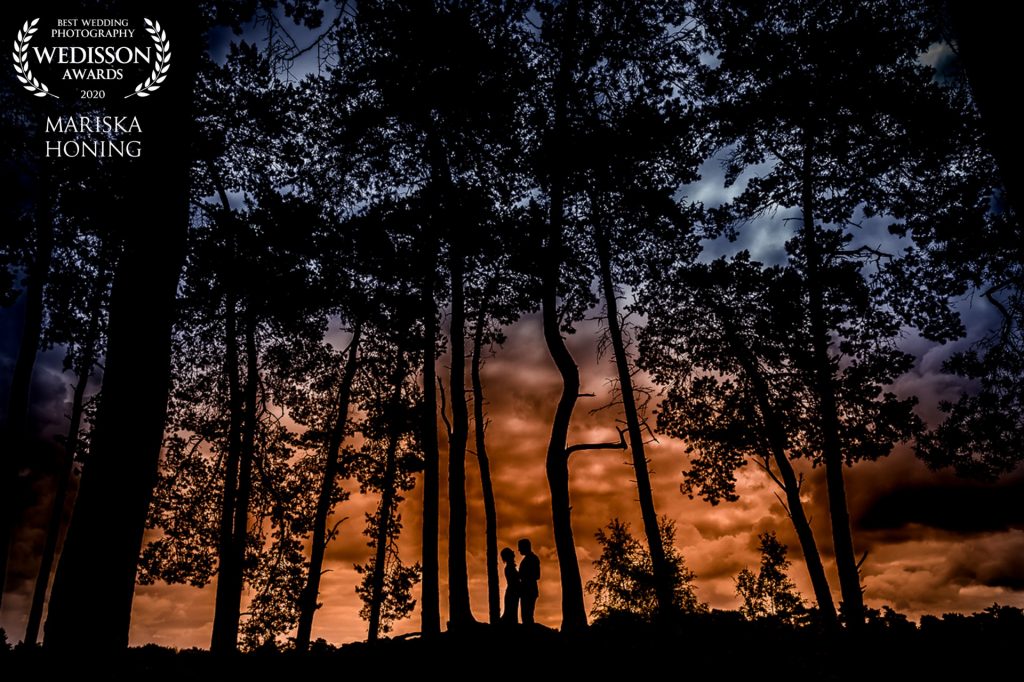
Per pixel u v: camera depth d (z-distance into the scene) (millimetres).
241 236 13148
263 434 22312
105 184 11711
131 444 6711
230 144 14641
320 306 15336
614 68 17766
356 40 13414
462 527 15547
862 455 17906
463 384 17672
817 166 17875
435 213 16438
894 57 14742
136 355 6984
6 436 13312
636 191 17750
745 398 20391
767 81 16703
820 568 16047
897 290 17375
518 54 14219
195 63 8508
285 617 23672
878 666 6844
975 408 16328
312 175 16516
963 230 15766
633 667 7395
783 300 17406
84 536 6316
